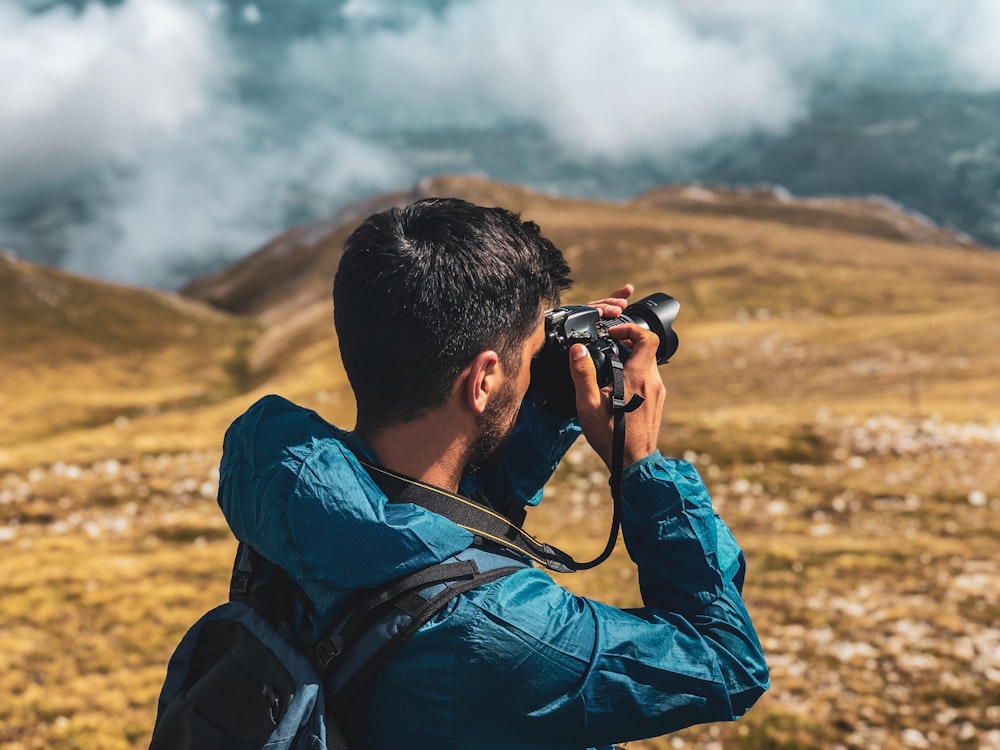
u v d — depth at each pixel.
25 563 18.58
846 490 29.45
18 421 89.69
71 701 11.17
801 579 18.23
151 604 15.66
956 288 119.44
